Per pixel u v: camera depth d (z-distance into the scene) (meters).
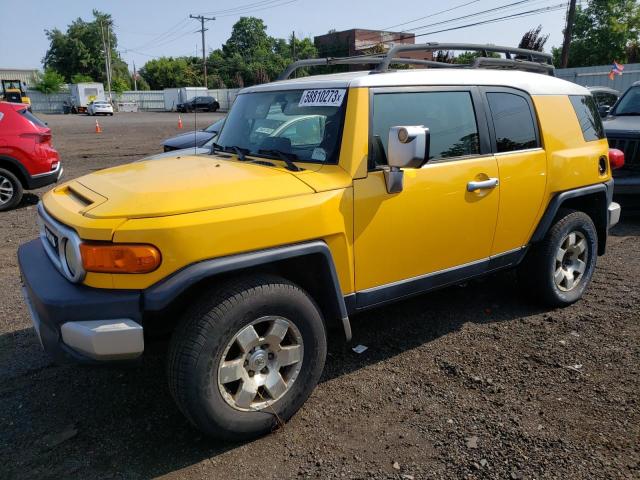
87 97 58.12
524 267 4.54
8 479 2.70
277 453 2.87
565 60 27.94
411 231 3.49
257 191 2.90
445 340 4.11
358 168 3.21
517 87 4.20
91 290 2.66
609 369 3.66
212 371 2.71
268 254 2.83
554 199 4.37
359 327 4.35
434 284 3.75
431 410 3.22
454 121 3.74
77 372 3.72
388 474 2.70
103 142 21.92
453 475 2.68
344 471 2.73
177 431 3.07
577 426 3.04
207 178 3.05
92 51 88.19
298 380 3.05
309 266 3.18
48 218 3.10
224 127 4.31
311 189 3.05
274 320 2.90
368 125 3.29
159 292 2.58
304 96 3.61
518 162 4.04
